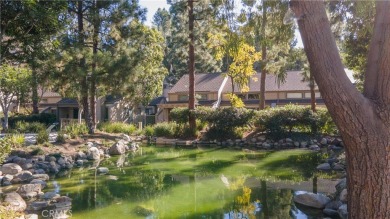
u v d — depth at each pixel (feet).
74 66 48.91
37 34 25.17
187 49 67.62
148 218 20.40
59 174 33.88
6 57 25.94
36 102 89.25
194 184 29.37
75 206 22.85
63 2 25.70
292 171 34.42
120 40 55.72
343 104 9.53
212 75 110.11
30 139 48.73
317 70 9.80
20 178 29.96
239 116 59.52
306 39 9.87
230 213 21.12
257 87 96.78
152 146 56.90
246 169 36.09
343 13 26.53
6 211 19.44
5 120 68.54
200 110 62.75
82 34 53.62
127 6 53.93
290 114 57.62
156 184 29.40
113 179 31.58
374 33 10.26
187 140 61.16
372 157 9.53
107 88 54.85
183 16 61.31
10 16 23.20
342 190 21.91
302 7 9.80
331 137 56.70
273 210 21.52
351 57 42.01
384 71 9.68
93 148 44.70
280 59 56.90
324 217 19.86
